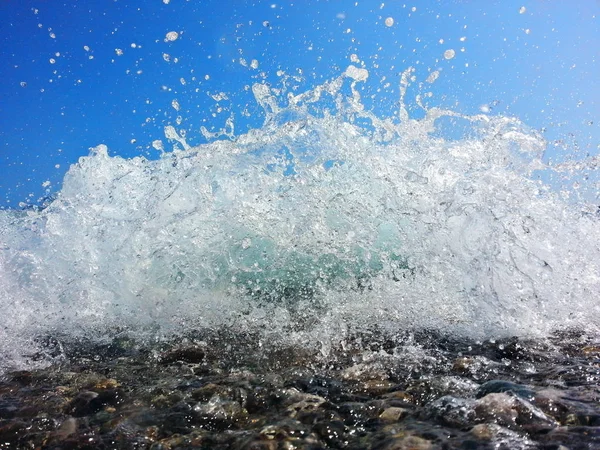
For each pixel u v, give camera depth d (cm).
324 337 77
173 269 99
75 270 101
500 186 96
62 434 48
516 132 106
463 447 41
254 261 102
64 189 114
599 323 80
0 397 58
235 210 107
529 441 41
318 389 57
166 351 74
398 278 96
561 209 102
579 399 50
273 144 115
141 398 56
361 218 104
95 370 67
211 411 51
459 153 107
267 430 46
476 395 52
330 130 115
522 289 86
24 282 98
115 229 106
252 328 83
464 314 85
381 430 45
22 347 77
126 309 94
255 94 118
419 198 101
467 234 92
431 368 62
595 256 98
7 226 110
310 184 110
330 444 44
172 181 111
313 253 103
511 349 69
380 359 67
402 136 118
